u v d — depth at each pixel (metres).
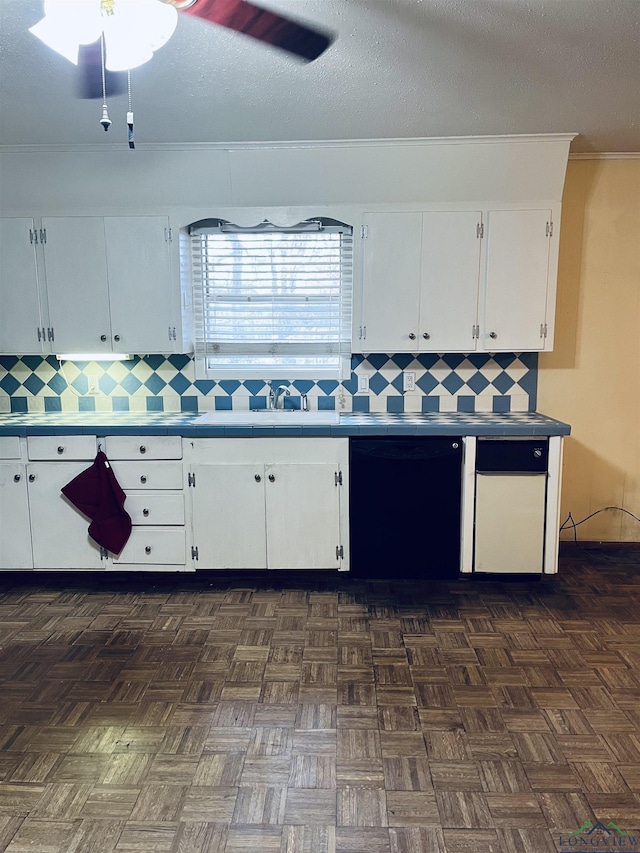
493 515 3.29
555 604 3.14
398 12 1.90
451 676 2.49
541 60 2.26
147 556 3.39
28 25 1.96
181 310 3.51
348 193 3.35
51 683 2.46
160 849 1.66
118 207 3.42
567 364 3.75
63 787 1.89
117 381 3.81
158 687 2.43
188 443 3.30
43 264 3.47
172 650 2.72
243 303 3.71
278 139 3.13
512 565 3.33
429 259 3.39
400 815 1.78
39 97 2.56
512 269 3.37
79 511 3.37
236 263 3.66
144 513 3.35
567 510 3.89
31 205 3.42
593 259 3.66
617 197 3.60
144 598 3.26
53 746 2.08
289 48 2.13
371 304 3.45
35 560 3.42
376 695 2.37
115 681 2.47
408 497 3.30
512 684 2.44
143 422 3.39
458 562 3.36
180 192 3.38
